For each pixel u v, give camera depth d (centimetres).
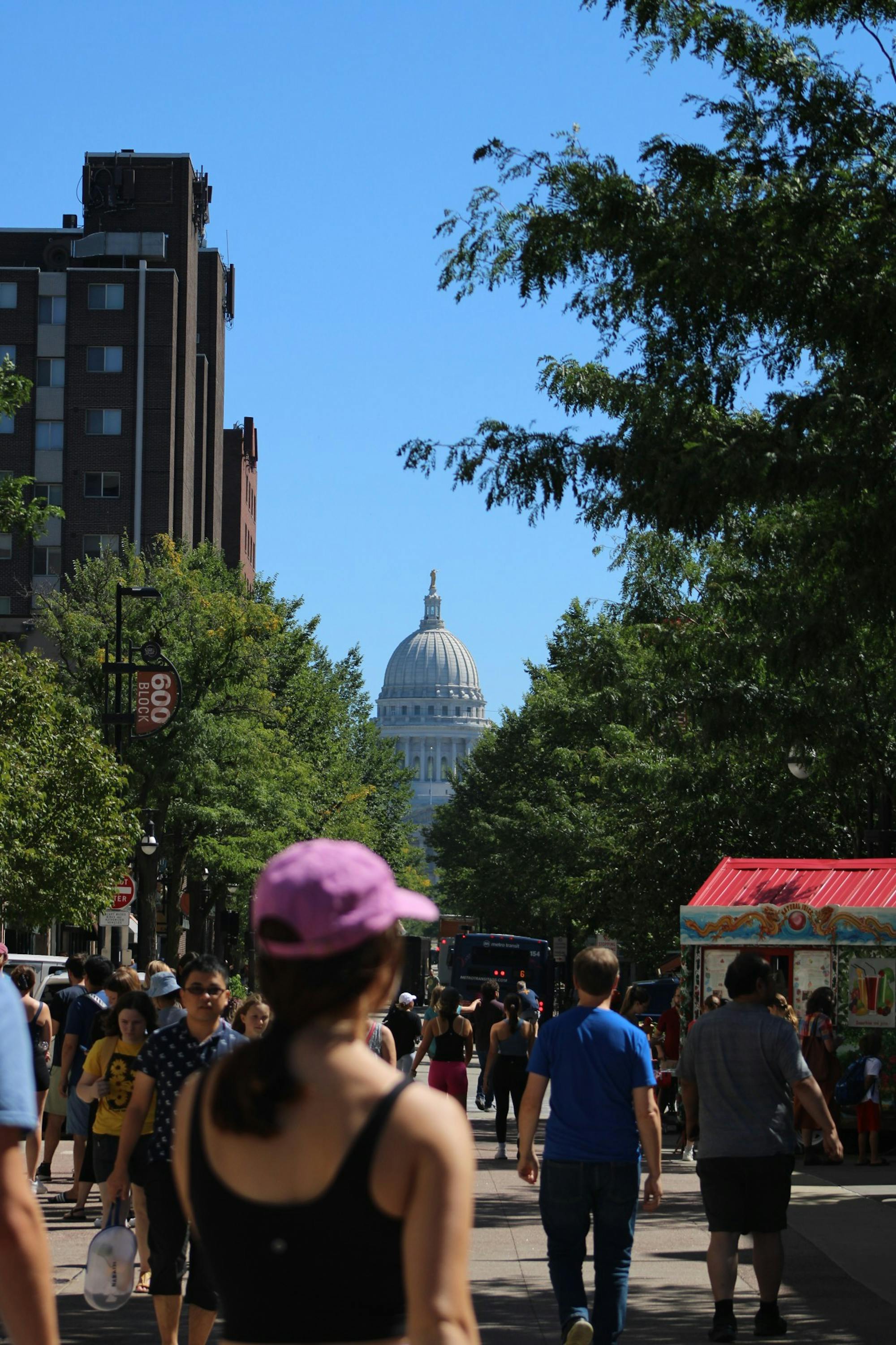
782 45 1769
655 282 1736
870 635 2255
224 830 5328
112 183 10344
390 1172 350
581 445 1886
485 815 9081
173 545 6081
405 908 379
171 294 9975
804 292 1698
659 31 1777
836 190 1745
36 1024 1767
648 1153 984
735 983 1114
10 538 9838
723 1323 1090
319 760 7700
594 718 5394
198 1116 371
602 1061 987
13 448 9912
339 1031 371
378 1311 352
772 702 2650
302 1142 353
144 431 9900
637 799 4528
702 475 1714
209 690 5034
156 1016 1416
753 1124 1088
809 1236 1636
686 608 3055
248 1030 1387
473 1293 1332
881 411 1714
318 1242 348
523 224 1873
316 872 371
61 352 9956
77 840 3372
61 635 5172
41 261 10806
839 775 2794
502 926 8956
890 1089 2617
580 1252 988
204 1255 374
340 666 10681
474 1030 3562
